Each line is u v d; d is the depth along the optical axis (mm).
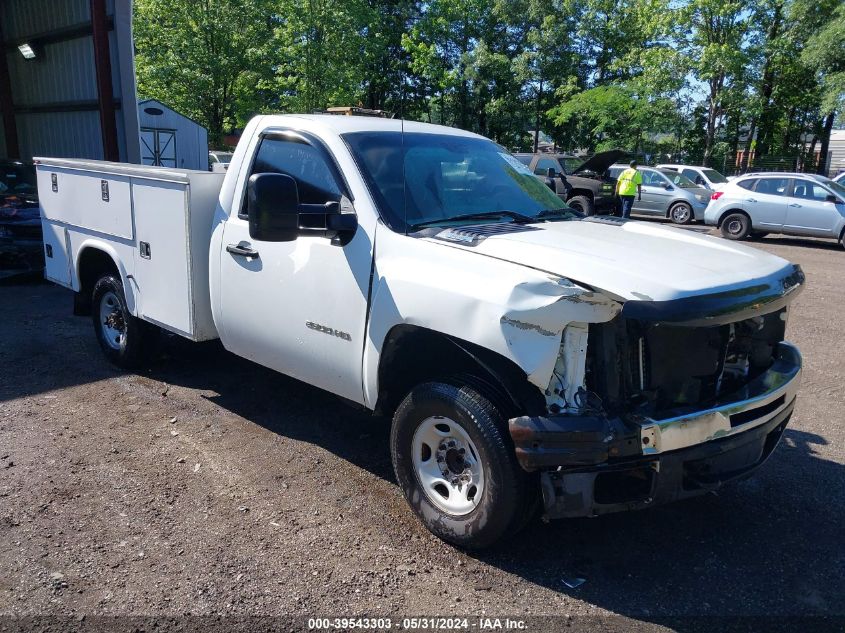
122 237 5410
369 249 3668
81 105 14062
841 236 15586
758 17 27266
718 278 3094
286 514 3783
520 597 3127
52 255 6512
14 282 9883
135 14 29766
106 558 3346
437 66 36719
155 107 22547
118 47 12469
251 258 4328
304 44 28891
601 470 2947
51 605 2998
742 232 16906
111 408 5207
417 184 3973
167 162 23297
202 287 4824
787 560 3461
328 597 3098
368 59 33281
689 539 3639
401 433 3590
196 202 4699
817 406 5605
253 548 3455
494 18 39062
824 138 34312
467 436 3299
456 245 3408
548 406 2996
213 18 30344
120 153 13016
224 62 30719
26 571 3229
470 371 3506
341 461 4445
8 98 15797
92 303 6211
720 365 3244
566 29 36375
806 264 13477
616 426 2889
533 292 2928
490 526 3219
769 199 16438
